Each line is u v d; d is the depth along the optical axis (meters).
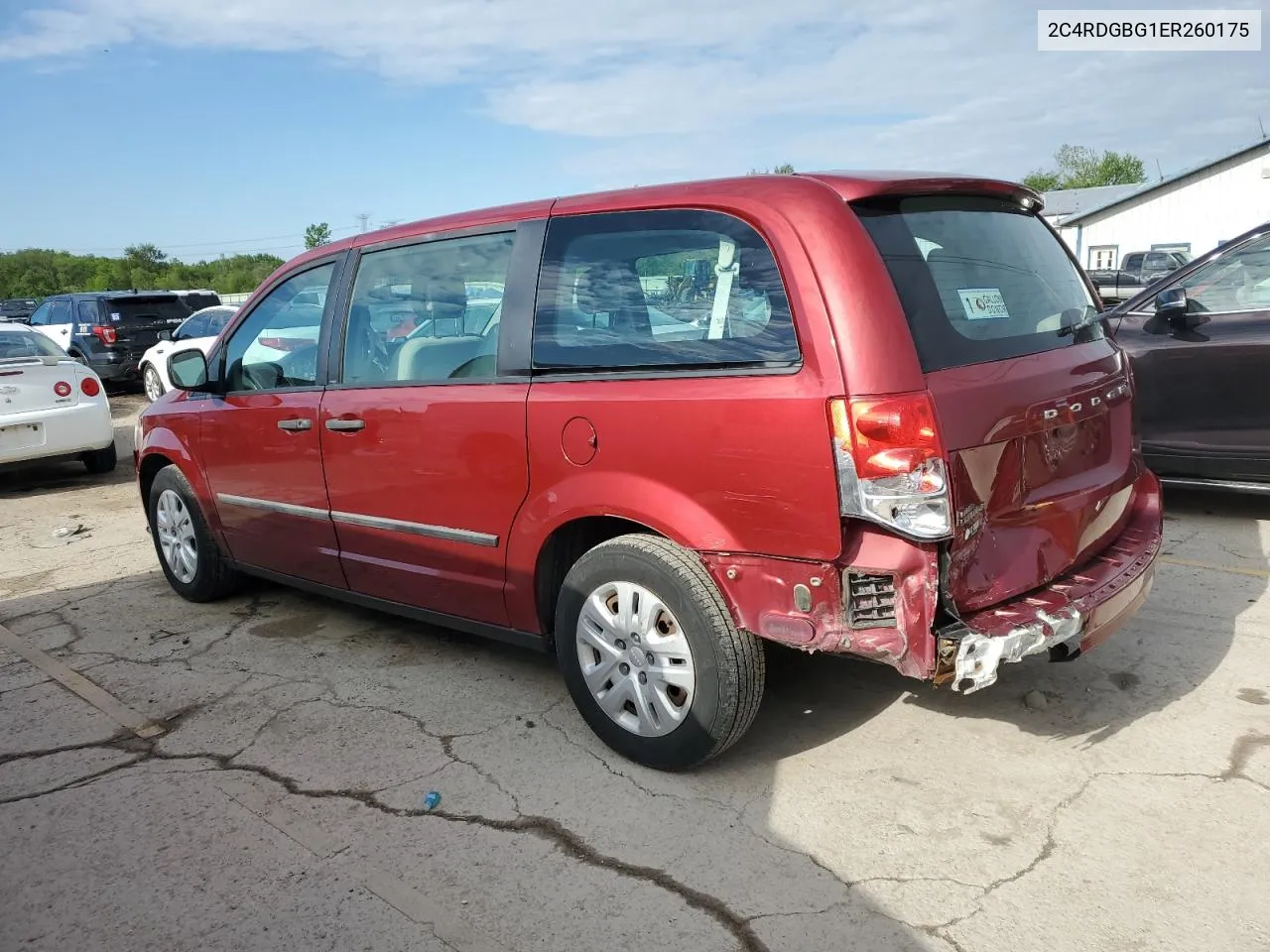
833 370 2.72
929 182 3.10
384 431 3.91
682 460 3.00
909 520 2.65
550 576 3.56
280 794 3.28
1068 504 3.14
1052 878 2.67
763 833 2.93
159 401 5.50
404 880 2.79
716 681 3.03
